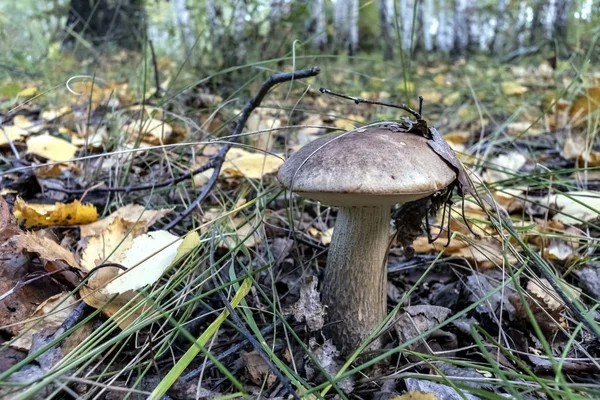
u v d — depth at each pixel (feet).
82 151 1.16
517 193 1.01
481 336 0.64
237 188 1.01
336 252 0.60
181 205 0.88
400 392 0.53
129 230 0.73
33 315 0.55
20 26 2.39
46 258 0.60
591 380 0.56
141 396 0.50
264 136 1.32
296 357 0.60
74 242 0.78
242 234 0.84
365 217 0.57
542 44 2.85
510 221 0.78
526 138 1.45
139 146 1.07
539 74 2.27
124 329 0.57
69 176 1.06
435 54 3.64
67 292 0.59
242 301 0.64
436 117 1.69
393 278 0.80
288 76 0.82
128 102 1.51
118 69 2.03
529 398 0.51
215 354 0.60
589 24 2.25
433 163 0.52
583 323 0.53
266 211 0.94
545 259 0.81
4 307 0.56
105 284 0.57
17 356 0.51
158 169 1.07
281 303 0.70
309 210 1.02
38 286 0.60
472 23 4.15
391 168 0.48
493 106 1.70
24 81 1.88
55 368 0.46
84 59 2.19
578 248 0.83
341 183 0.48
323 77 1.94
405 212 0.66
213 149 1.23
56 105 1.47
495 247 0.85
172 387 0.51
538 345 0.63
